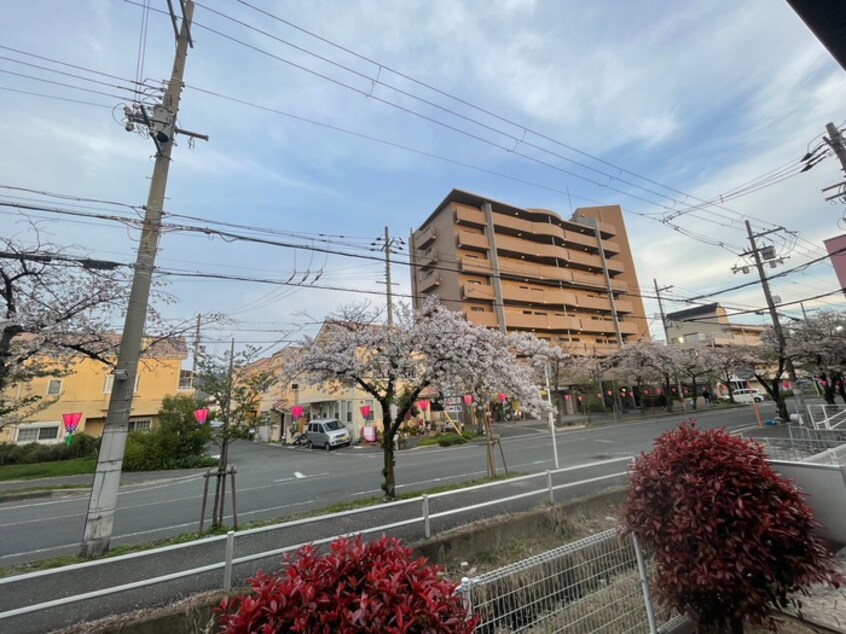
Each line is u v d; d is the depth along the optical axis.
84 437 20.05
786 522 2.33
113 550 5.34
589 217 45.62
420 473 11.08
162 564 4.84
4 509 10.15
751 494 2.38
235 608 3.59
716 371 29.42
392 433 7.82
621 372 29.23
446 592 1.71
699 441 2.69
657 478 2.65
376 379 8.31
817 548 2.38
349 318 8.70
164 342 7.93
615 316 40.22
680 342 45.81
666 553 2.50
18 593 4.16
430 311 8.87
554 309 37.66
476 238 34.31
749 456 2.59
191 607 3.54
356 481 10.66
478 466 11.66
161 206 6.55
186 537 5.92
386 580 1.61
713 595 2.46
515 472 9.67
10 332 6.50
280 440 30.92
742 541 2.27
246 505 8.70
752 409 28.00
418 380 8.17
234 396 6.80
